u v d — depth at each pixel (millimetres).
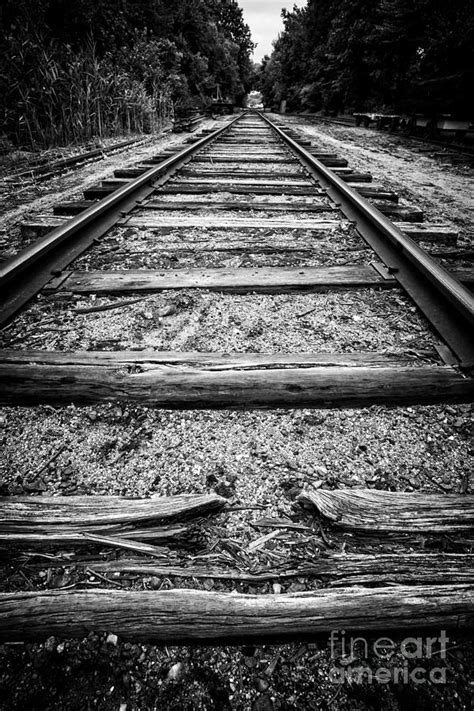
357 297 2305
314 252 2904
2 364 1642
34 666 841
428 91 12164
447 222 3859
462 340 1818
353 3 21422
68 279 2443
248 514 1165
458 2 13773
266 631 877
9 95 8609
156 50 17062
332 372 1583
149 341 1893
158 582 998
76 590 950
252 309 2178
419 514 1116
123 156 8555
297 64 40125
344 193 4129
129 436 1409
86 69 10461
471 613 894
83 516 1105
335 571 1006
